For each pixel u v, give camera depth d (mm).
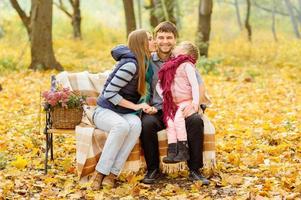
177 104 6098
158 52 6398
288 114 9688
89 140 6062
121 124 5926
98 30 34062
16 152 7461
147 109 6059
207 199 5414
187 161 6137
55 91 6426
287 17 58562
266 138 7840
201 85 6359
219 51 24156
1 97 12039
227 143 7629
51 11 17141
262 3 52031
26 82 14344
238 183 5918
